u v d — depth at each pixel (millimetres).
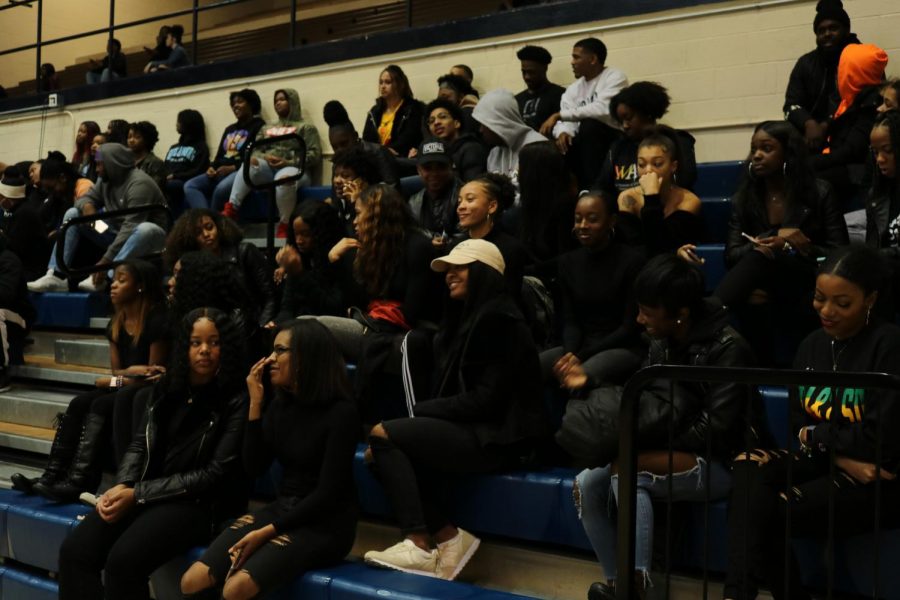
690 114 6324
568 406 3221
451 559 3510
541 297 4270
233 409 3893
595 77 5984
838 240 4027
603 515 3180
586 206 3965
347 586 3299
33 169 8344
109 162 6488
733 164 5531
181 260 4527
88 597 3791
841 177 4902
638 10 6492
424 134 6703
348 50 7785
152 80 8945
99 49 14188
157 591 3871
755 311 3975
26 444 5234
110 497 3820
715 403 3051
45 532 4246
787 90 5613
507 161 5648
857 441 2809
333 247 4727
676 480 3092
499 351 3613
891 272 2955
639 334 3922
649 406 3084
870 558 2922
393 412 4199
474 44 7199
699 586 3193
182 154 8062
